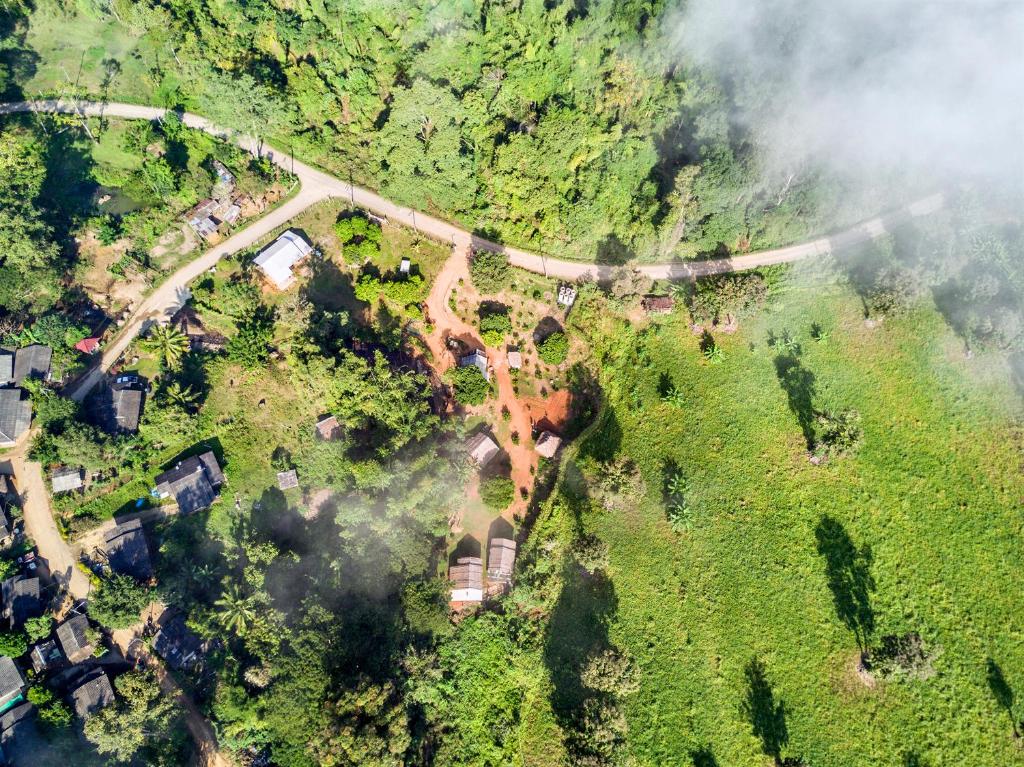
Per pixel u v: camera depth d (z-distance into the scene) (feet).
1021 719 268.41
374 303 359.05
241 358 332.60
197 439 324.19
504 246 378.12
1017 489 311.27
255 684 279.90
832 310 361.92
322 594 301.22
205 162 372.58
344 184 380.58
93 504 308.19
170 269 349.82
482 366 344.49
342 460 314.14
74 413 305.12
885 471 320.29
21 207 319.88
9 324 319.27
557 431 344.90
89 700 274.16
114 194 359.66
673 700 285.84
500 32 367.04
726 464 328.70
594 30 368.07
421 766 277.44
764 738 275.59
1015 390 329.11
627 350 358.64
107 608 277.23
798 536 310.24
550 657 300.20
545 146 359.05
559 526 319.68
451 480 303.07
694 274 375.45
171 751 277.64
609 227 377.09
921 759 266.57
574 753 266.98
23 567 295.48
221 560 310.04
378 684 269.03
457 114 358.84
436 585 294.66
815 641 289.94
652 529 317.83
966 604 290.56
